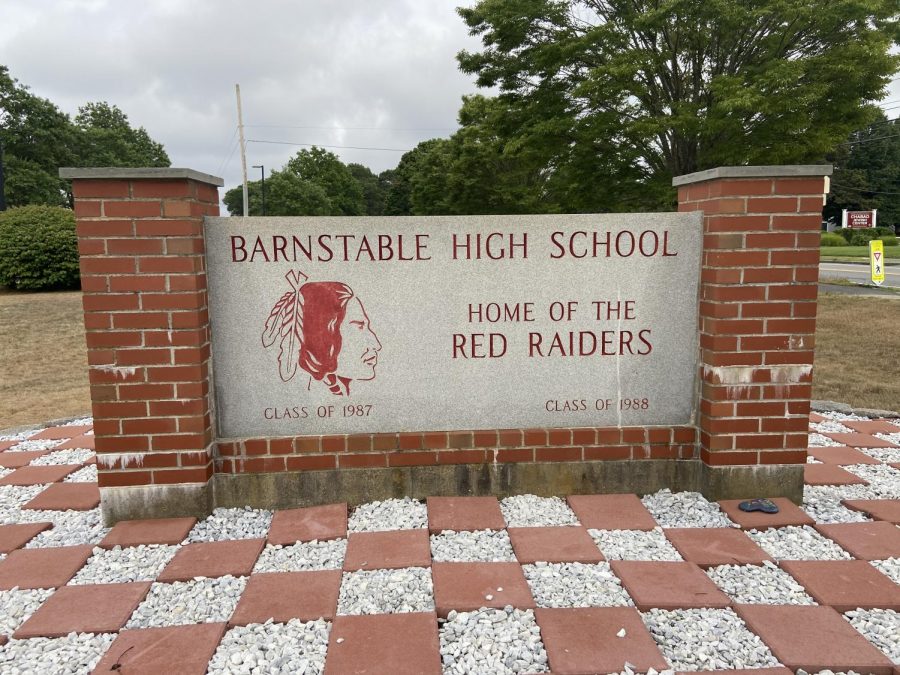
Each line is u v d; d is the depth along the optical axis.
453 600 2.78
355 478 3.80
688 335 3.88
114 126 59.91
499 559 3.16
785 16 12.64
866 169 58.00
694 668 2.36
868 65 12.76
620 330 3.87
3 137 39.28
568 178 16.69
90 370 3.50
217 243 3.66
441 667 2.36
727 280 3.61
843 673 2.33
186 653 2.46
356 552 3.23
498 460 3.84
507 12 14.30
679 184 4.06
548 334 3.85
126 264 3.45
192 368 3.54
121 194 3.40
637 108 14.62
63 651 2.50
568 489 3.88
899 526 3.47
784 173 3.52
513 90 16.28
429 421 3.87
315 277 3.73
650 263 3.83
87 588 2.94
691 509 3.69
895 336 10.60
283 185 55.62
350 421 3.84
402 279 3.77
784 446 3.75
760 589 2.88
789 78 12.25
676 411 3.94
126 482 3.58
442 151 34.06
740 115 13.12
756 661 2.40
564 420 3.91
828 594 2.81
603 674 2.32
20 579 3.02
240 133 36.09
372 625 2.62
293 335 3.76
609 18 14.59
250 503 3.76
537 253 3.79
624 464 3.88
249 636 2.57
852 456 4.57
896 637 2.53
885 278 21.78
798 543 3.31
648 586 2.88
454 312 3.81
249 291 3.71
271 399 3.79
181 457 3.59
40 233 16.50
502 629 2.58
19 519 3.70
